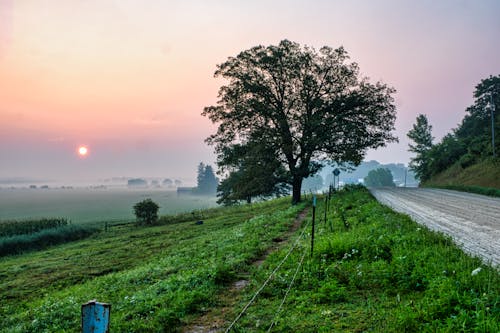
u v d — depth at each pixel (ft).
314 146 126.21
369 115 128.36
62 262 84.07
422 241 36.37
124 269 68.59
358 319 21.39
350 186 148.05
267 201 177.68
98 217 377.09
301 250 42.55
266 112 125.18
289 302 26.37
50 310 39.17
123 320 27.48
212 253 55.98
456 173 197.98
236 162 134.21
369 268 30.86
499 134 184.24
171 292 32.83
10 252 115.24
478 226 51.13
